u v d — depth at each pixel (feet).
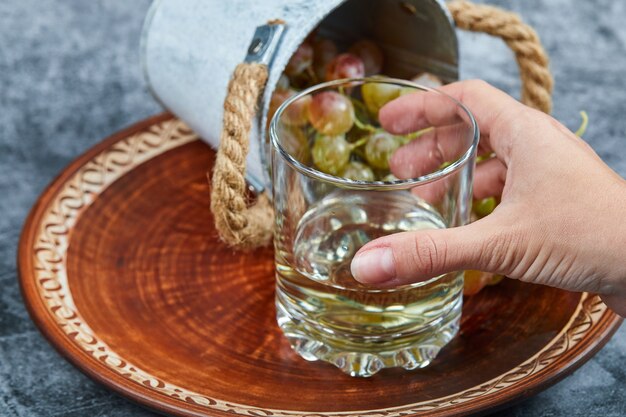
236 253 2.16
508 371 1.88
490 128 1.95
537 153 1.84
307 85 2.28
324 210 1.82
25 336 2.04
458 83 2.03
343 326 1.84
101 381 1.84
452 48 2.19
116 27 2.97
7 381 1.95
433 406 1.81
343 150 2.04
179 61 2.19
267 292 2.08
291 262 1.86
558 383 1.95
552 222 1.79
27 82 2.73
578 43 2.81
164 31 2.23
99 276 2.09
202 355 1.94
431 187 1.78
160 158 2.36
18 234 2.27
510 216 1.80
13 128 2.57
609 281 1.82
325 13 1.99
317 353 1.90
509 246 1.78
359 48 2.27
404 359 1.88
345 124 2.01
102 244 2.16
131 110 2.65
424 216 1.82
